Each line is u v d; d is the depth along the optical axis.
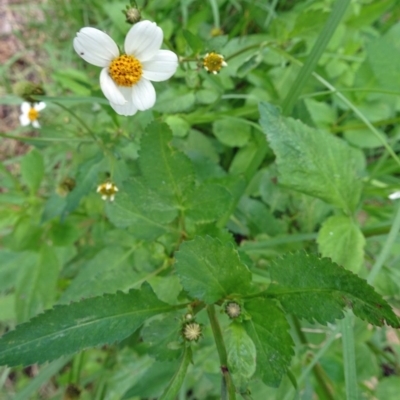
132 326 0.10
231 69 0.19
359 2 0.22
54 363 0.16
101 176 0.19
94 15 0.26
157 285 0.13
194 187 0.13
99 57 0.12
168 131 0.12
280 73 0.21
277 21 0.18
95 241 0.20
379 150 0.24
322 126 0.21
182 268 0.10
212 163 0.19
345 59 0.22
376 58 0.20
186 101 0.17
